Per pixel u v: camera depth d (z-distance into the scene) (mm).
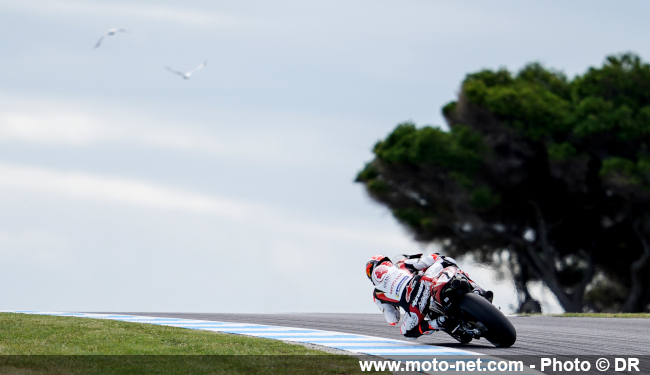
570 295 156375
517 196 154250
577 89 155750
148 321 48312
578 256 163750
